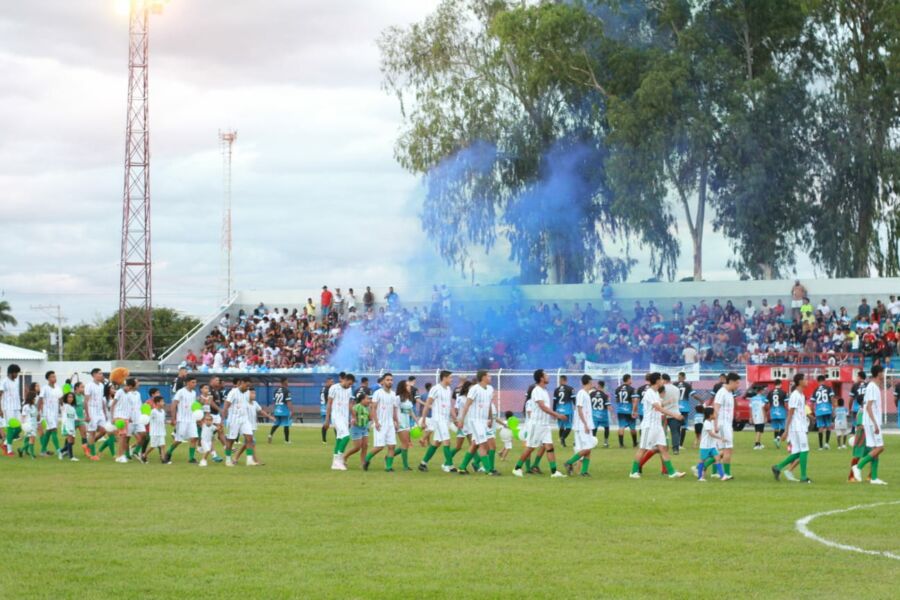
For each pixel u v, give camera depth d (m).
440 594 10.80
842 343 52.16
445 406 25.36
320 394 53.88
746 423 44.28
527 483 22.00
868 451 22.34
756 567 12.23
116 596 10.66
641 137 60.25
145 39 69.12
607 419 35.38
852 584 11.33
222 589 10.99
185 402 28.44
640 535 14.48
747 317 56.75
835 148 60.81
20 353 62.47
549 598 10.65
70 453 29.97
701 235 63.91
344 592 10.87
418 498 18.88
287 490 20.31
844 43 63.34
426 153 65.06
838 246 62.03
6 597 10.60
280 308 68.00
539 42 62.34
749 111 60.34
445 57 66.00
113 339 101.69
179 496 19.20
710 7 64.06
